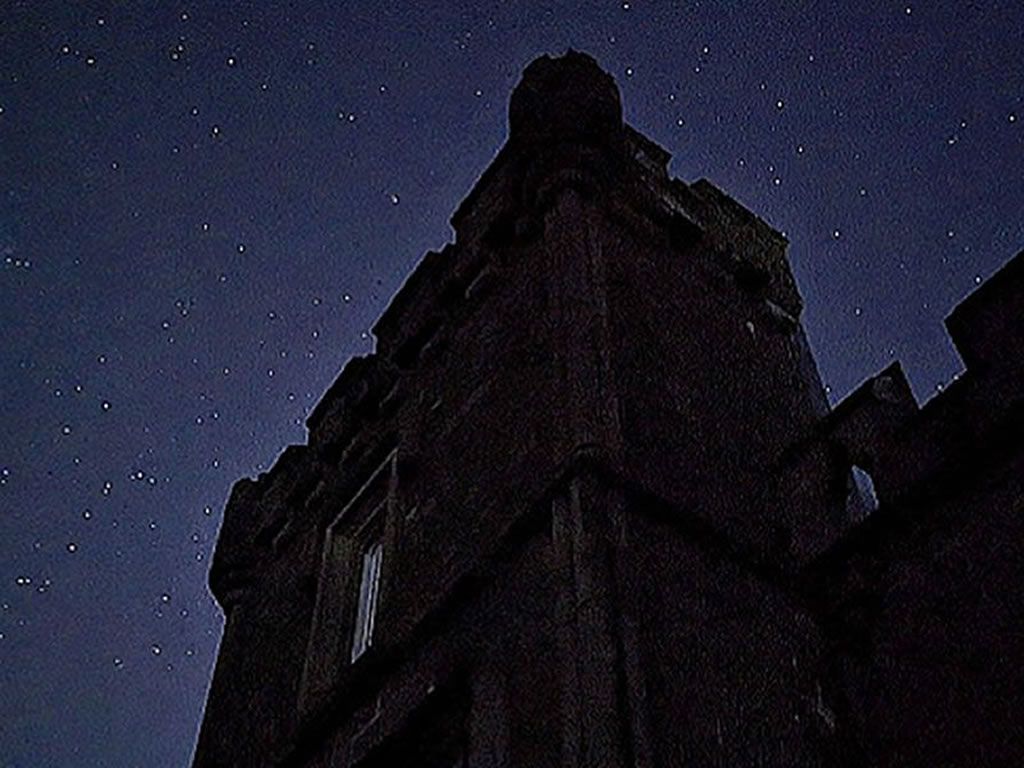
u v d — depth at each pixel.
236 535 11.80
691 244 9.55
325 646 8.82
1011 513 5.86
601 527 5.89
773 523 7.31
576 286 7.89
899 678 5.92
